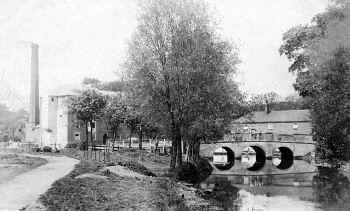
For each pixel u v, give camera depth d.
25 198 15.66
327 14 36.78
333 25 34.56
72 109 55.78
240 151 62.81
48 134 63.78
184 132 33.06
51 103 64.50
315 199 29.98
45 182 19.53
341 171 36.09
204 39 32.25
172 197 22.62
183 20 32.44
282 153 65.31
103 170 26.12
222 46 33.34
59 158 34.72
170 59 31.38
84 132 66.38
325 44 34.53
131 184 23.34
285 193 33.16
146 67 31.45
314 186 36.28
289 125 75.69
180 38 31.69
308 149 59.16
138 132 55.12
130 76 32.34
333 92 32.66
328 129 33.72
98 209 16.45
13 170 24.23
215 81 32.16
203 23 32.84
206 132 33.19
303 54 42.50
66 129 64.12
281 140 62.28
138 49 32.34
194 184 33.72
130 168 30.84
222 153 88.25
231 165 58.88
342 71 32.66
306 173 46.12
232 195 31.39
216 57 32.50
